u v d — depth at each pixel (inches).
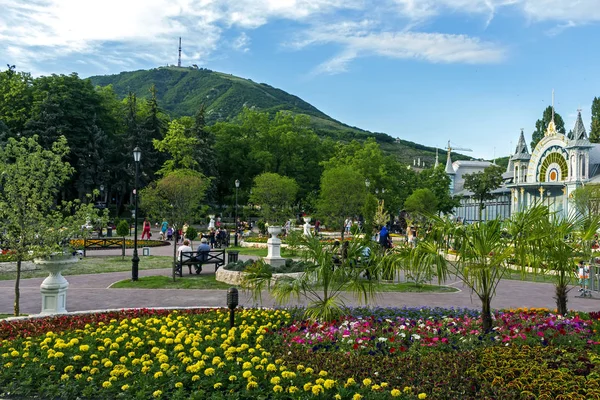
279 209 1888.5
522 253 379.2
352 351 340.2
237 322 438.9
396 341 359.9
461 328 403.9
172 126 2329.0
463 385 274.4
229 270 757.9
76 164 2306.8
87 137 2324.1
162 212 1132.5
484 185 2930.6
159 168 2561.5
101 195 2532.0
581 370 295.7
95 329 419.2
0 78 2426.2
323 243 465.7
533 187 2637.8
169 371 294.7
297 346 356.8
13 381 294.8
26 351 343.9
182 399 260.7
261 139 3002.0
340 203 1716.3
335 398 258.8
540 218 395.9
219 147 2942.9
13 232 496.4
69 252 522.3
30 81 2490.2
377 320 429.7
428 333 379.9
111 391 277.9
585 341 367.2
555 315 453.1
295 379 281.7
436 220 409.7
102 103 2615.7
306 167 3006.9
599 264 693.3
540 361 315.6
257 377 287.1
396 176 2984.7
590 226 446.6
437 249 394.6
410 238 1395.2
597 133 3329.2
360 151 2677.2
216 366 307.1
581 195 1429.6
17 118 2299.5
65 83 2363.4
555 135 2549.2
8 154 501.7
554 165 2564.0
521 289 758.5
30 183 490.0
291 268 751.7
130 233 1819.6
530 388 269.4
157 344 368.5
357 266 453.4
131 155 2444.6
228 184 2982.3
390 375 290.4
